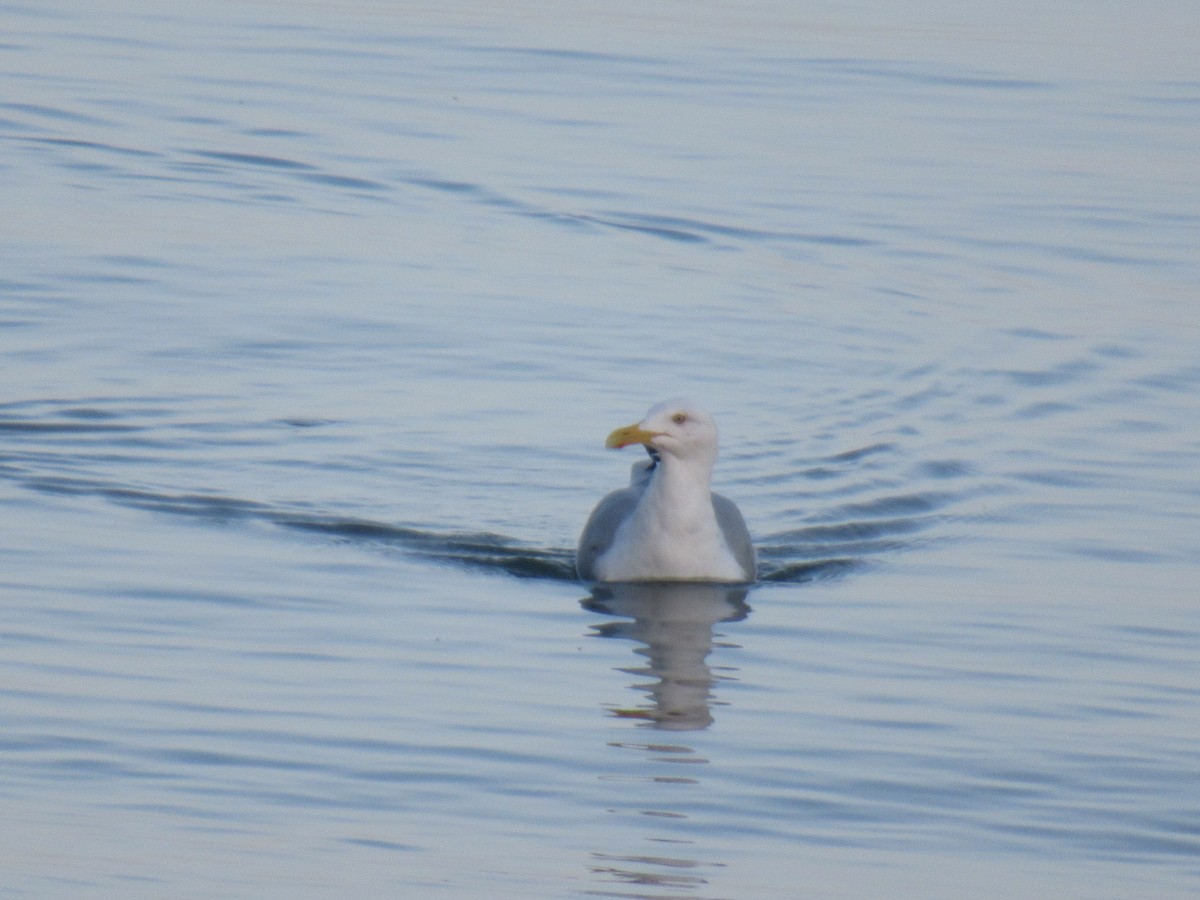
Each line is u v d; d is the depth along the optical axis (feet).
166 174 83.05
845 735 36.58
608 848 31.35
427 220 79.41
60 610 41.39
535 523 50.39
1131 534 49.85
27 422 54.90
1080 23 125.29
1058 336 68.08
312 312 67.05
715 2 127.44
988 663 40.86
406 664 39.60
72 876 29.60
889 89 103.96
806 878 30.55
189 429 55.26
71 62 100.89
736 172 87.30
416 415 57.82
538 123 94.17
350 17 116.57
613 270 74.08
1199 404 61.62
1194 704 38.52
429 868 30.35
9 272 68.95
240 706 36.63
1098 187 86.89
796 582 46.65
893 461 55.72
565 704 37.78
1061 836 32.45
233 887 29.43
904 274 74.90
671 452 46.32
